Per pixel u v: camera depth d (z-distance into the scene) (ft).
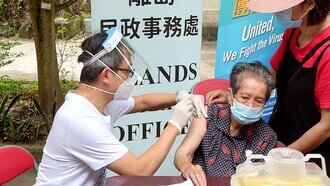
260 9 5.70
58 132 5.00
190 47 8.32
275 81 6.02
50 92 12.18
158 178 5.31
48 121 11.88
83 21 17.07
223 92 6.32
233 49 8.55
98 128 4.93
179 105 5.56
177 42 8.19
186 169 5.40
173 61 8.29
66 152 5.04
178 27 8.10
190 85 8.55
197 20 8.19
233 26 8.40
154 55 8.12
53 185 5.20
